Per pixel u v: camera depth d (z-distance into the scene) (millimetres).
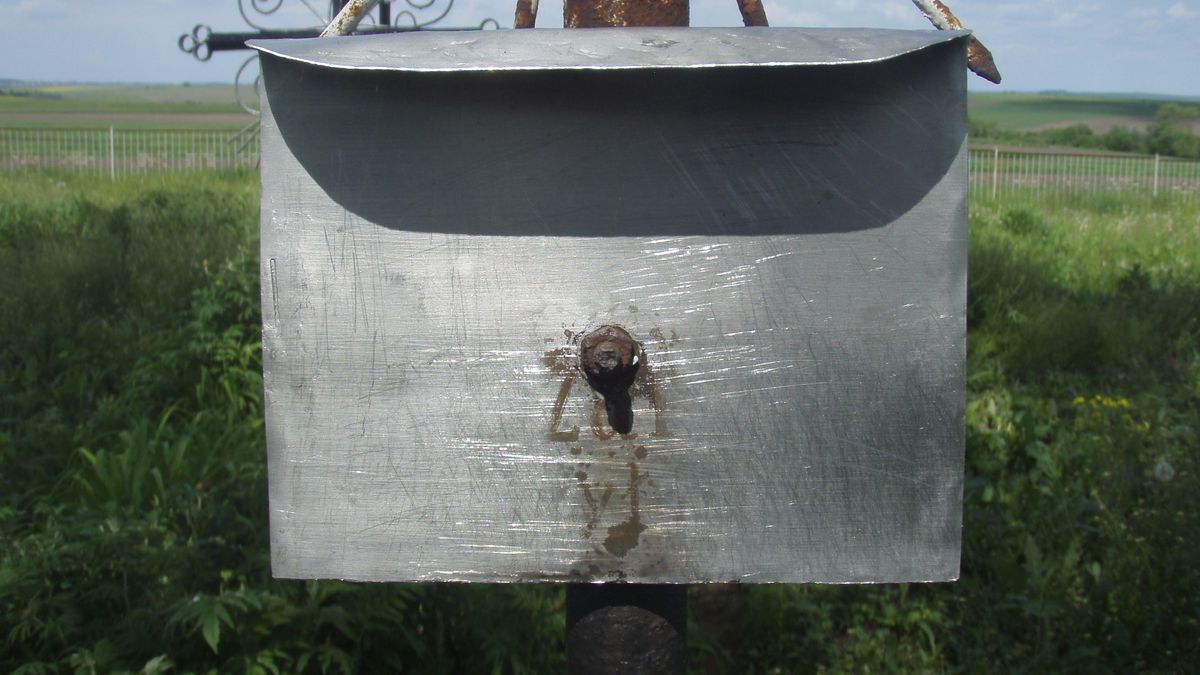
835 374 462
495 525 471
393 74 456
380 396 469
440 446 469
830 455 465
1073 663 899
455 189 460
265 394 472
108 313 1855
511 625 925
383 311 466
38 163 5109
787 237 457
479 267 462
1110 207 4270
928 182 455
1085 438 1332
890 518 467
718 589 976
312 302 467
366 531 474
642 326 461
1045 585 982
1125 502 1136
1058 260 2686
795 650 989
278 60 462
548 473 468
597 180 457
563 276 461
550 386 465
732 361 461
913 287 458
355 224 464
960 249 457
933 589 1065
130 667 831
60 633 852
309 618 861
